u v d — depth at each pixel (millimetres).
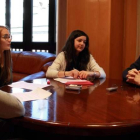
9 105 703
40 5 3779
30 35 3971
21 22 4109
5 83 1785
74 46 1912
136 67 1693
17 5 4133
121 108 866
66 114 776
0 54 1717
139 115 773
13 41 4246
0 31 1712
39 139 840
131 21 2674
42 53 3232
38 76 2217
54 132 688
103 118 733
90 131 664
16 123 744
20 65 3363
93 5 2639
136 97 1078
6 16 4332
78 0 2764
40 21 3820
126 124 682
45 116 750
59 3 3100
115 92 1205
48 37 3723
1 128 963
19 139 882
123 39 2736
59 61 1908
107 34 2541
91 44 2705
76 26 2820
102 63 2617
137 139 783
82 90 1251
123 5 2695
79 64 1962
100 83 1523
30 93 1114
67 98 1037
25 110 822
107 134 669
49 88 1293
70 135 712
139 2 2602
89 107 877
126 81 1522
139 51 2645
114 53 2619
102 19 2574
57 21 3146
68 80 1558
